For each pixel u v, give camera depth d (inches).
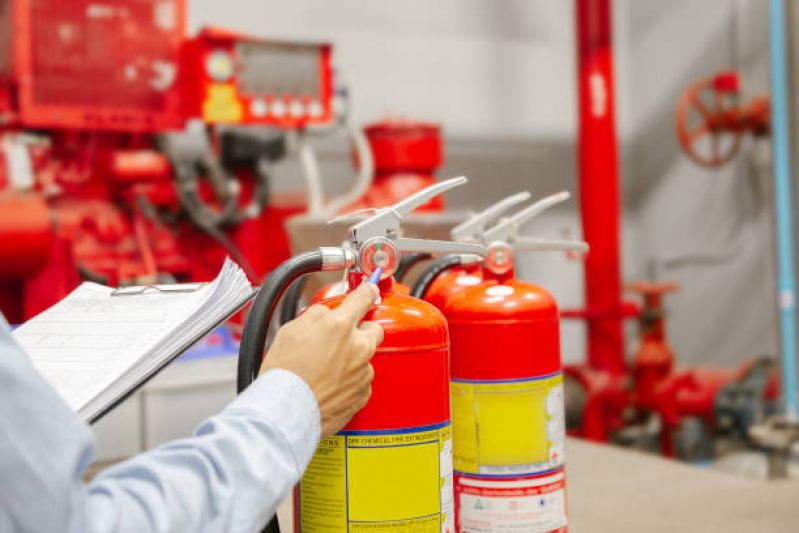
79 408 18.7
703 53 136.6
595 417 104.8
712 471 49.7
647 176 146.5
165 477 16.7
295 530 24.3
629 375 109.1
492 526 26.8
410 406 23.0
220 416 18.4
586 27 108.3
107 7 76.9
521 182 135.3
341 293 24.7
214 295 21.6
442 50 128.6
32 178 74.9
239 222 84.1
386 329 22.8
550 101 137.5
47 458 14.6
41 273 68.2
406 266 32.6
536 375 27.0
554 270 137.3
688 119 138.9
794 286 96.1
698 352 139.5
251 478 17.5
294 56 84.7
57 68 74.8
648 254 146.3
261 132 87.7
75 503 14.8
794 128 94.9
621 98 147.9
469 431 27.0
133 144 81.1
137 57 78.7
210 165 83.7
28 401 14.6
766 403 97.6
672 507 42.3
